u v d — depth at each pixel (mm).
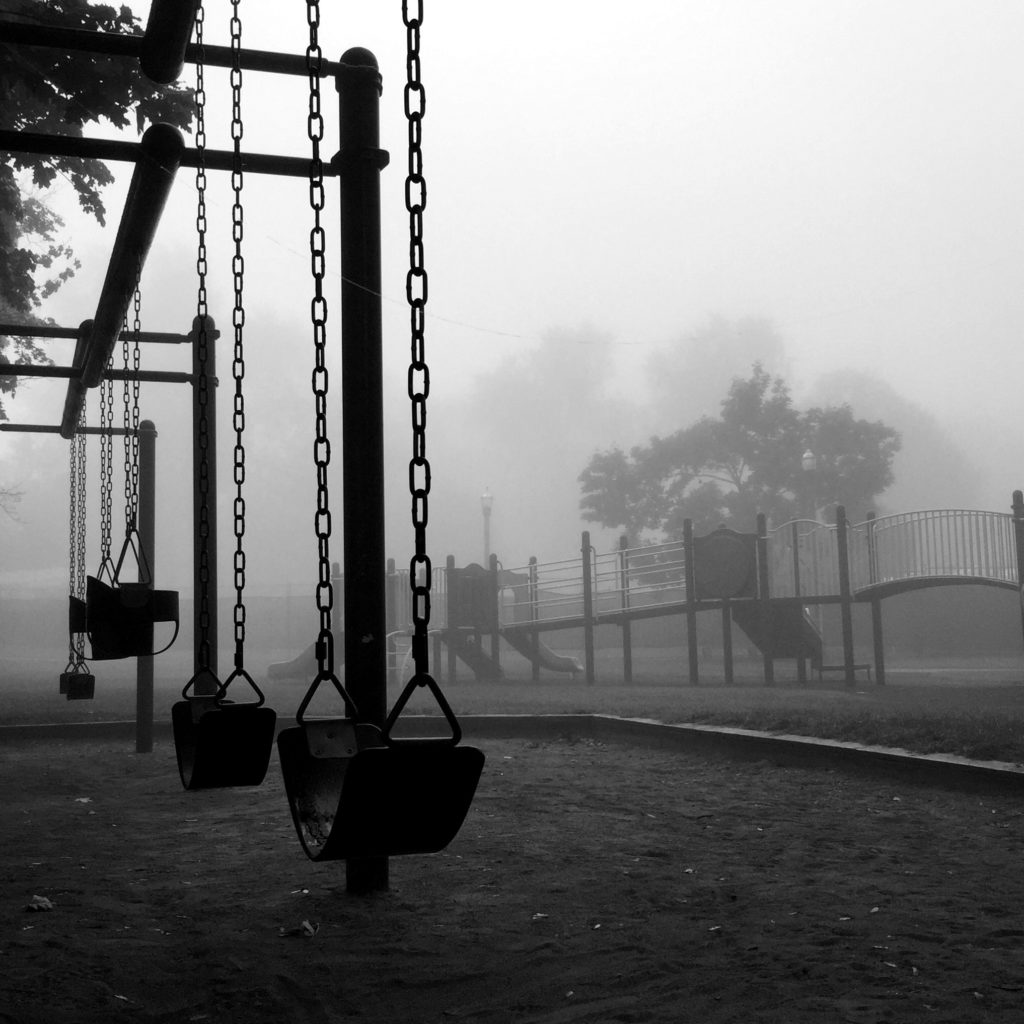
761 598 22297
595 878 5164
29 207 19359
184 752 4691
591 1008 3416
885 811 7027
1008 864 5391
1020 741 8375
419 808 2836
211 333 9055
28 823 7160
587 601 24219
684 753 10266
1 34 5500
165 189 6281
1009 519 21422
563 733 12023
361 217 5391
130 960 3998
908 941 4012
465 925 4391
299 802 3439
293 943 4188
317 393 3822
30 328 9281
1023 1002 3330
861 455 41531
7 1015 3428
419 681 2795
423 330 2904
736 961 3822
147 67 5797
